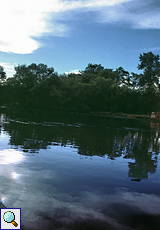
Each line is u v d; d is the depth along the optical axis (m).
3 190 3.38
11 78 53.84
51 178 4.14
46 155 5.84
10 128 10.31
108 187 3.96
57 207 3.04
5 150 5.93
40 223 2.62
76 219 2.79
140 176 4.77
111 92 54.03
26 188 3.55
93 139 9.43
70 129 12.36
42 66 56.91
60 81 51.16
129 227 2.73
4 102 51.06
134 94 56.38
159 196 3.74
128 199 3.51
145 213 3.11
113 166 5.41
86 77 63.75
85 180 4.22
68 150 6.75
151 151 7.94
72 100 49.25
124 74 73.56
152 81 59.81
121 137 11.05
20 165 4.75
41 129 11.08
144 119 36.75
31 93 48.19
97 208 3.12
